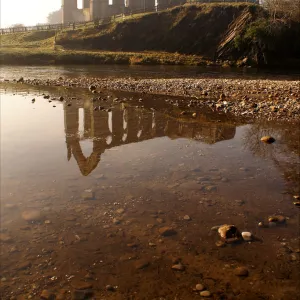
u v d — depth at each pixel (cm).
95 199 555
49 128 1038
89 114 1265
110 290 349
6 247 419
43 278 365
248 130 1041
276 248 421
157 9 6350
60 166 709
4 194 568
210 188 602
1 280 361
